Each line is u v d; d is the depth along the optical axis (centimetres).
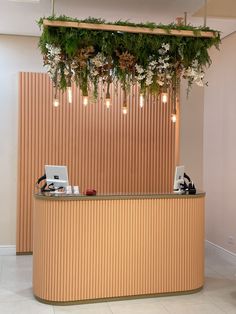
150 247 491
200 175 746
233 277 575
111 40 459
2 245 678
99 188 697
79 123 688
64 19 438
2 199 677
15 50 677
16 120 678
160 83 495
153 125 718
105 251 475
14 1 518
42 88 675
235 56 641
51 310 448
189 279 506
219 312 447
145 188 715
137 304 471
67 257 463
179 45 475
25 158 672
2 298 480
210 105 722
